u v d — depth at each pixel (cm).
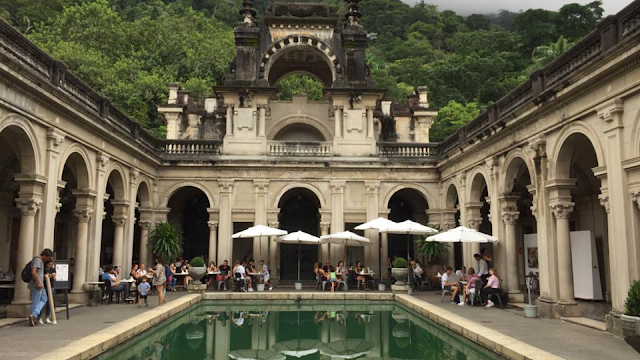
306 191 2670
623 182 1066
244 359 946
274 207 2434
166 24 5838
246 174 2445
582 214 1856
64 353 820
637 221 1043
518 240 2191
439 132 4812
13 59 1116
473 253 2058
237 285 2128
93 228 1673
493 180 1795
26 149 1284
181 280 2338
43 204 1340
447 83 6191
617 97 1077
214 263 2353
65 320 1264
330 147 2503
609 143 1110
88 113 1534
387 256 2527
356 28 2634
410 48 8981
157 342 1112
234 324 1375
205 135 3141
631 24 1034
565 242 1332
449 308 1556
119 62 4741
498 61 6109
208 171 2434
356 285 2391
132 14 6938
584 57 1220
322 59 2781
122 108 4416
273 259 2428
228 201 2423
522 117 1491
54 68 1369
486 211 2605
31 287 1196
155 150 2386
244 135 2486
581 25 6762
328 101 2836
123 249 1991
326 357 972
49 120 1343
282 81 5166
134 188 2086
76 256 1609
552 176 1362
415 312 1595
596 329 1139
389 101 3272
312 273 2723
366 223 2227
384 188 2484
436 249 2238
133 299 1730
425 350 1039
